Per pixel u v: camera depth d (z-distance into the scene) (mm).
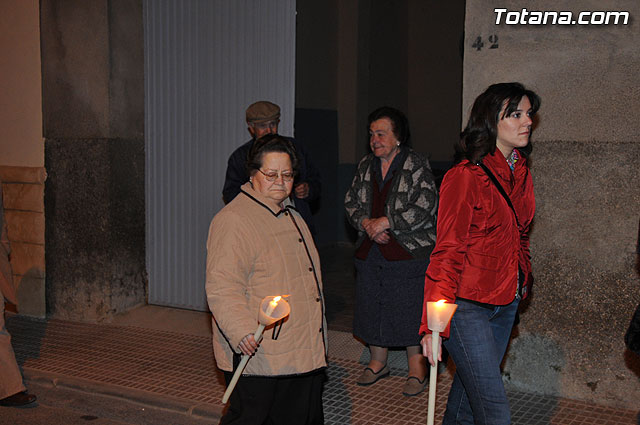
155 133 6773
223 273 3080
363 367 5293
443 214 3082
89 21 6398
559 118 4449
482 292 3088
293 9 6184
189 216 6695
